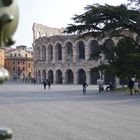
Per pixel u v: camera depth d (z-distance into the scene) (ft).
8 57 575.38
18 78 519.60
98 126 59.21
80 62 376.89
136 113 80.28
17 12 5.89
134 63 171.53
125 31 188.14
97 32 175.63
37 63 428.56
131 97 139.03
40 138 47.78
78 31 175.42
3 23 5.64
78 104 106.83
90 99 128.88
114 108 93.04
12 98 134.51
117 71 172.24
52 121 65.98
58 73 403.95
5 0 5.68
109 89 206.18
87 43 365.81
